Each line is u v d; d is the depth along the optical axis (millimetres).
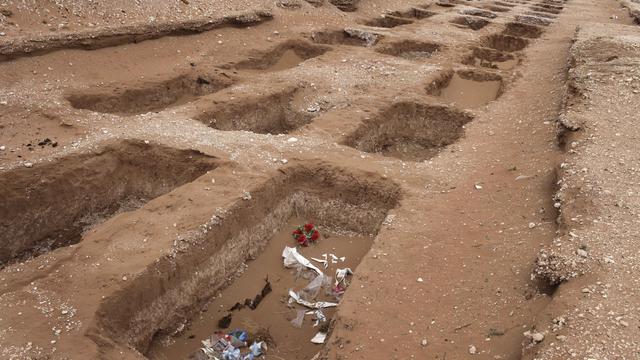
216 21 13109
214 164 7406
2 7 10328
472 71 12289
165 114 9008
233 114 9539
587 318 4105
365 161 7715
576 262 4785
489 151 8203
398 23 17547
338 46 13648
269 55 12781
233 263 6355
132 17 11938
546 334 4109
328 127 8805
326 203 7398
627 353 3760
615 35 12539
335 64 12148
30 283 5062
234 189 6676
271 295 6172
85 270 5195
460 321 4797
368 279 5324
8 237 6797
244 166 7273
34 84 9555
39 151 7508
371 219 7176
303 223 7395
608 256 4809
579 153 6793
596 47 11055
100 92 9703
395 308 4957
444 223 6254
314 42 14125
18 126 8211
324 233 7254
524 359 4074
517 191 6828
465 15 18656
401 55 14211
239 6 14352
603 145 6934
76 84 9828
